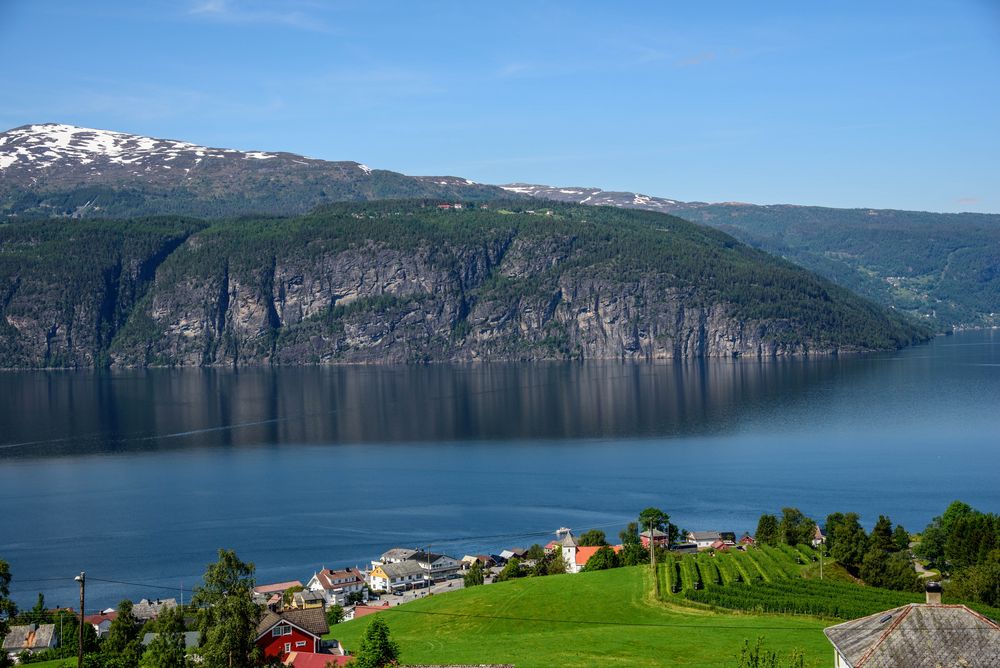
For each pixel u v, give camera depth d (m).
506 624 140.62
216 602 114.62
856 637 79.88
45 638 146.25
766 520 199.50
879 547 179.50
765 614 138.00
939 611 77.94
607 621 139.38
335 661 114.69
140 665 114.50
